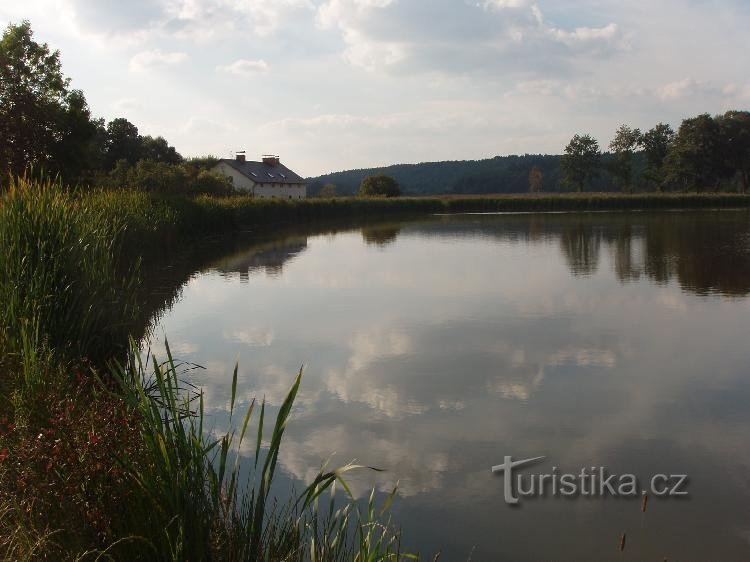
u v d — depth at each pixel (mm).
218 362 9188
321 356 9562
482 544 4582
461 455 6062
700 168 80688
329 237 33281
